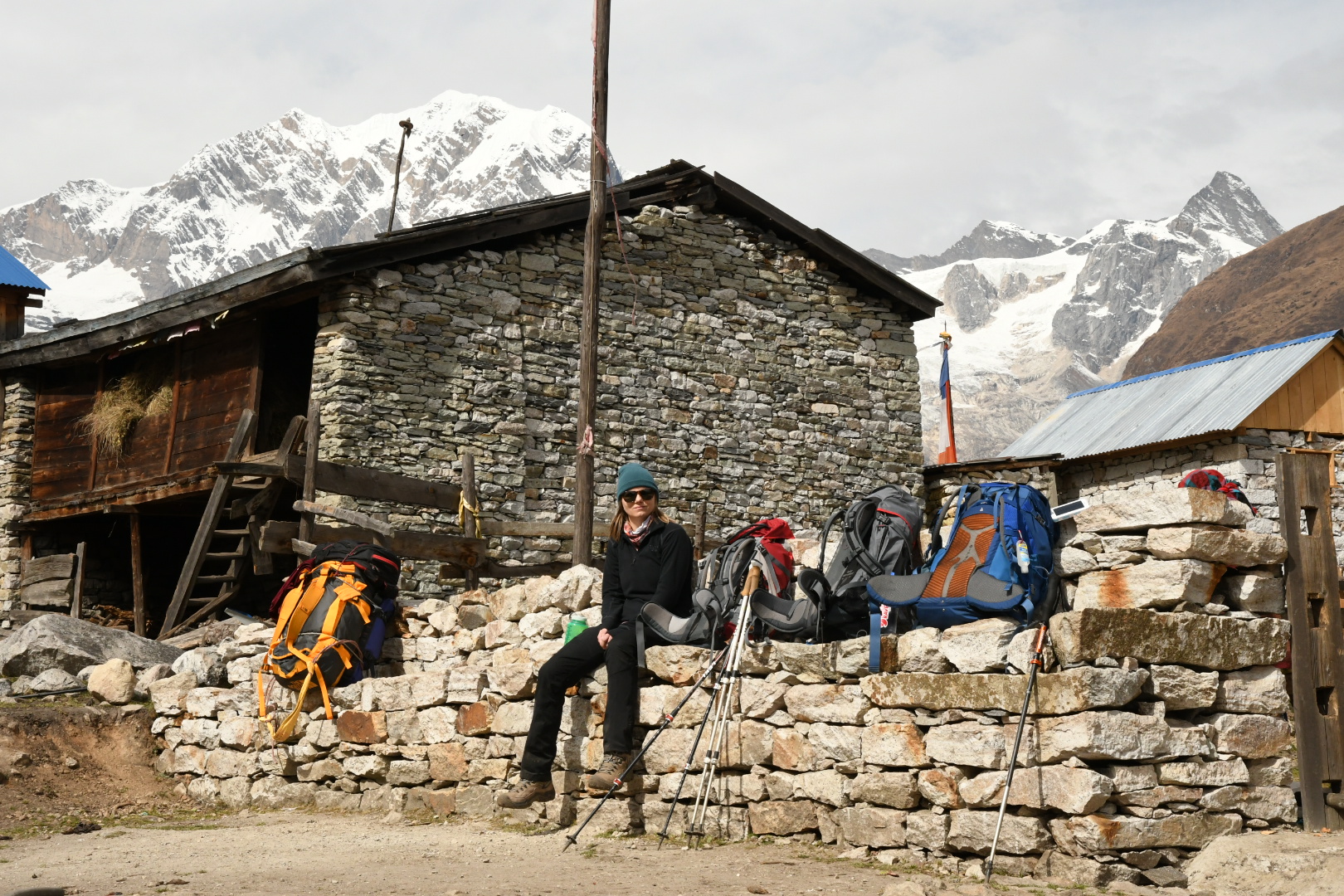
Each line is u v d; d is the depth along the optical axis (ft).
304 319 47.91
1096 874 14.38
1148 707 15.44
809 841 17.70
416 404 43.68
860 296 56.65
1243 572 16.84
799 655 18.34
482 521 37.06
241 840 20.45
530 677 21.35
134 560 45.93
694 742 18.44
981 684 15.80
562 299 48.06
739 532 19.88
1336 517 52.75
